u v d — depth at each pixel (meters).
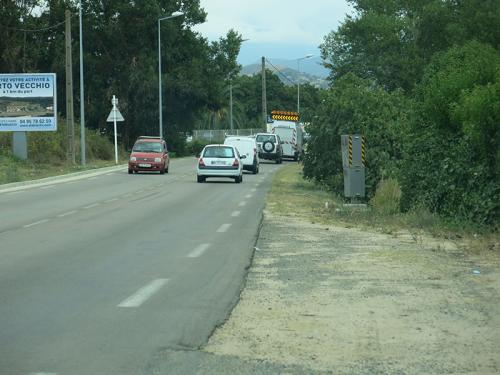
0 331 8.09
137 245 14.84
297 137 65.75
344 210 21.58
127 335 7.93
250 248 14.46
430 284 10.85
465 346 7.63
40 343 7.60
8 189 30.91
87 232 16.89
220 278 11.30
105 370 6.71
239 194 28.52
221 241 15.47
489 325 8.48
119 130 69.69
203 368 6.79
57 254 13.64
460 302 9.66
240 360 7.07
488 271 11.94
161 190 30.44
